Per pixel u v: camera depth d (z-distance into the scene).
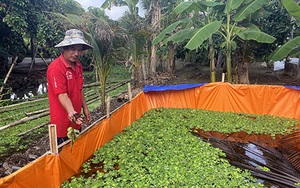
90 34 6.38
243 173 3.96
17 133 5.85
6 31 10.47
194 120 6.61
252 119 6.73
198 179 3.68
